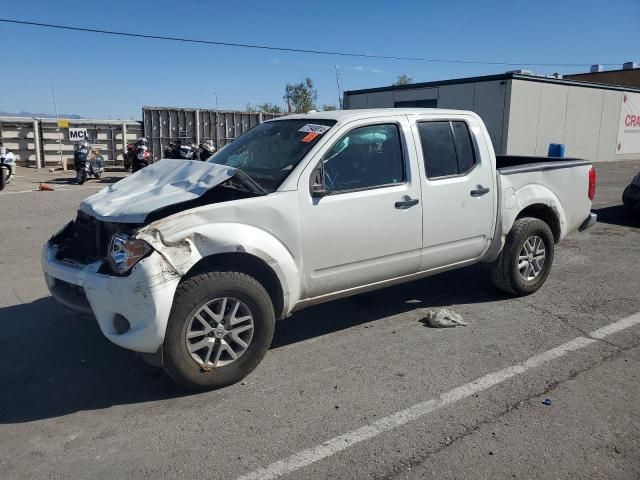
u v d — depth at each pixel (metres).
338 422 3.57
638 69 41.19
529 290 5.91
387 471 3.08
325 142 4.40
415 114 4.95
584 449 3.27
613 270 7.07
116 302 3.65
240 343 4.02
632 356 4.51
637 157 30.08
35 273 6.75
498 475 3.04
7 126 20.67
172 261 3.65
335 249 4.39
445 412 3.68
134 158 17.69
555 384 4.05
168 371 3.81
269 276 4.21
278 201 4.09
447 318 5.21
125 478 3.04
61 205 12.21
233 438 3.41
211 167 4.22
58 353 4.59
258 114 23.52
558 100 24.02
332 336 4.96
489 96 22.28
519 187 5.69
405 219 4.74
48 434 3.46
